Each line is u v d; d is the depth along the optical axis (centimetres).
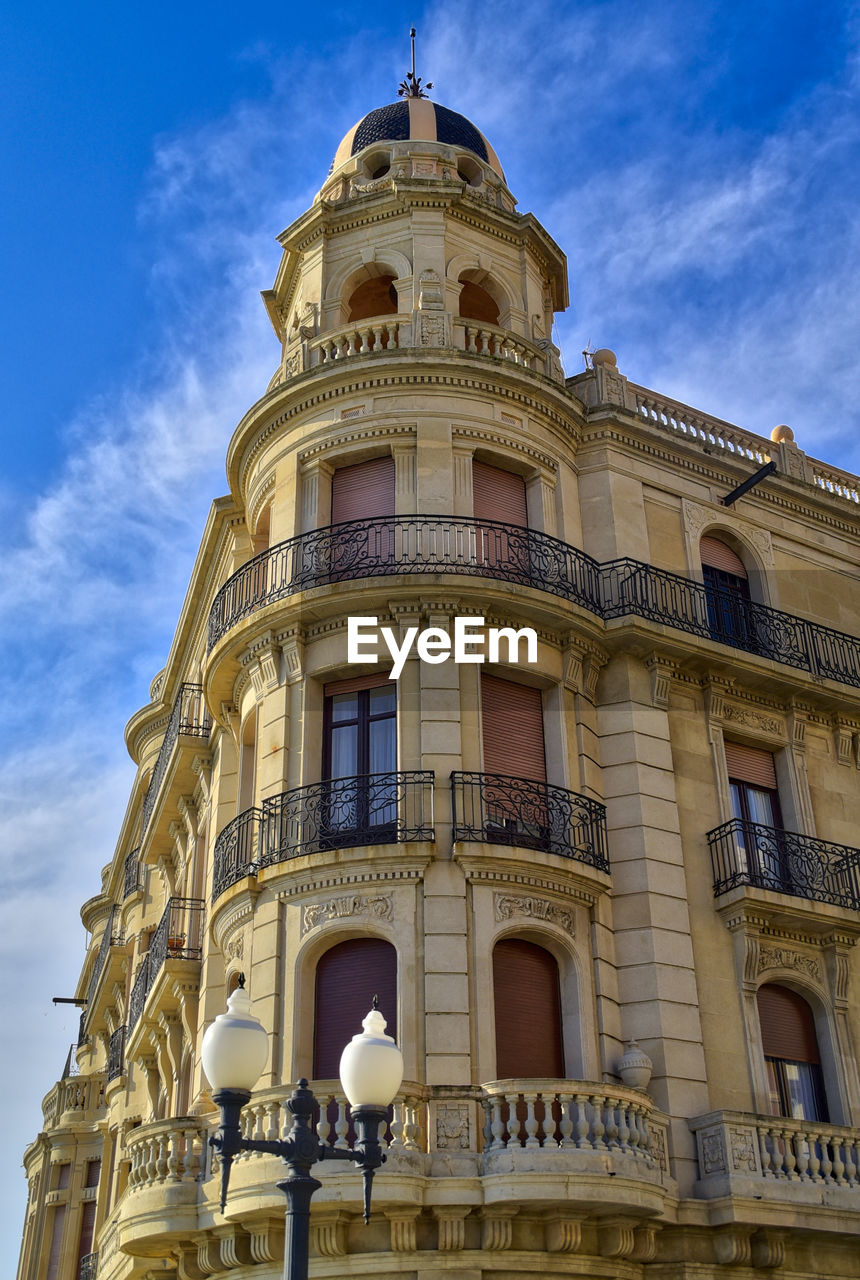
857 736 2559
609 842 2191
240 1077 1067
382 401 2378
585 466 2548
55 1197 4034
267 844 2086
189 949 2623
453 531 2233
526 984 2002
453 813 2003
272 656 2223
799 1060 2206
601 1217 1816
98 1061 4447
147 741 3972
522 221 2748
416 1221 1748
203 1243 1903
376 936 1977
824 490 2817
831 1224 1928
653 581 2405
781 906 2184
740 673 2406
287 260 2823
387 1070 1100
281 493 2412
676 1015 2052
